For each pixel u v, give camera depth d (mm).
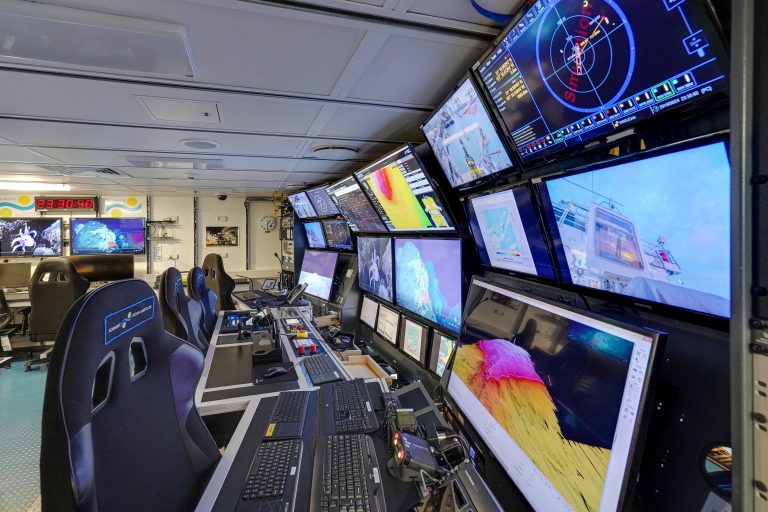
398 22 1161
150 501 936
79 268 5562
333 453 1193
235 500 1019
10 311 4391
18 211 5805
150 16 1091
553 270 1411
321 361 2107
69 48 1198
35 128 2215
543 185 1273
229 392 1720
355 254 4234
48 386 739
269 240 6980
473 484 896
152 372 1089
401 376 2949
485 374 1215
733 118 464
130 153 2934
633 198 969
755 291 444
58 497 708
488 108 1345
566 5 898
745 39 452
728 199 758
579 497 729
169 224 6430
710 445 796
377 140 2598
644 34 773
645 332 676
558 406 854
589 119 1003
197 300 2838
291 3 1047
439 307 2457
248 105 1864
